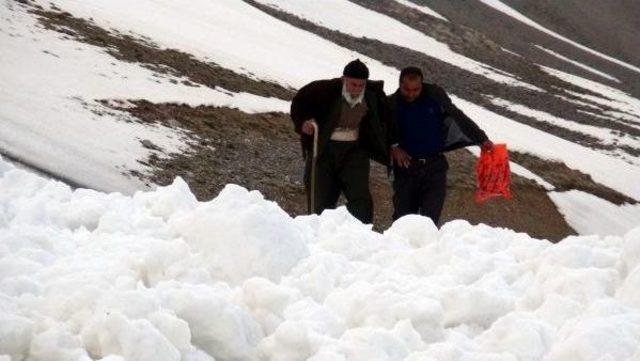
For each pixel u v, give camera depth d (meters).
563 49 93.62
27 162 13.13
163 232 6.00
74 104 17.39
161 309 4.16
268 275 5.52
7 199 6.64
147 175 15.60
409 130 11.36
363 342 4.28
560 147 38.06
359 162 10.70
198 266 5.18
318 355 4.14
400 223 7.33
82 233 6.25
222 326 4.20
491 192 11.84
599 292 5.57
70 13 24.83
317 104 10.53
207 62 27.44
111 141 16.33
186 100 21.70
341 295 5.14
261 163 19.42
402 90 11.27
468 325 5.13
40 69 18.64
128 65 22.34
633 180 36.09
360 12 65.69
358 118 10.58
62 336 3.86
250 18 43.16
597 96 68.38
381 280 5.72
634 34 106.69
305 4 62.00
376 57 55.59
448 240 6.47
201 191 16.33
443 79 56.97
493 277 6.08
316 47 44.25
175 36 28.94
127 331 3.86
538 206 25.94
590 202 29.28
